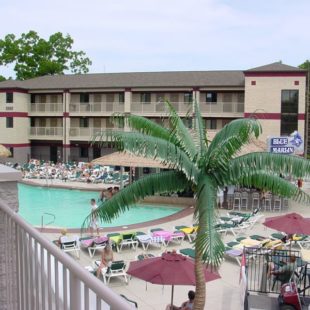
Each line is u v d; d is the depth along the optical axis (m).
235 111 42.69
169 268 9.44
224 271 14.12
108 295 1.81
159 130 9.96
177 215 24.14
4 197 4.39
